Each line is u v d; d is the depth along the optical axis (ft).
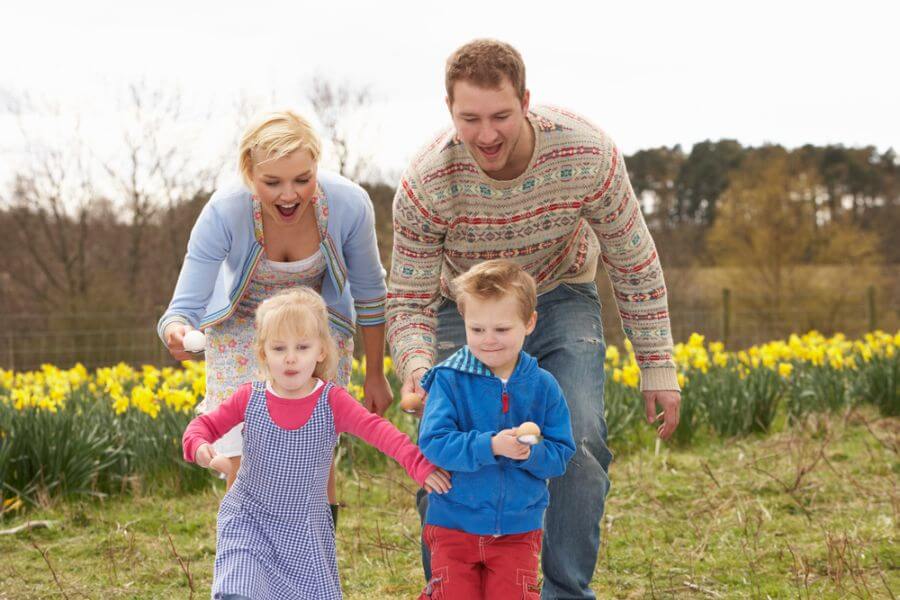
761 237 84.43
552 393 9.66
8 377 30.40
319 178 11.51
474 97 9.30
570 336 11.02
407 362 10.74
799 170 89.35
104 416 21.31
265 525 9.82
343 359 12.37
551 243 10.78
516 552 9.48
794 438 23.26
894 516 16.43
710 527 16.40
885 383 26.53
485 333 9.32
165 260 75.97
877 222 90.22
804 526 16.42
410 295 11.14
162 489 19.69
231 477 11.54
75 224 75.20
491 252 10.80
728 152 93.76
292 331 9.64
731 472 20.80
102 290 65.10
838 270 83.25
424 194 10.51
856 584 12.37
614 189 10.58
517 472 9.37
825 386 27.07
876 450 22.33
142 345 52.06
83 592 13.69
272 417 9.86
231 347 11.96
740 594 13.01
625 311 11.49
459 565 9.54
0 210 74.43
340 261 11.82
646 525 16.88
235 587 9.09
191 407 21.16
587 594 10.49
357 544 15.80
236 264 11.56
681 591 13.25
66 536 16.87
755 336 60.49
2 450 18.19
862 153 91.30
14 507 17.60
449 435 9.20
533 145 10.19
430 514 9.76
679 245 89.71
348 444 21.56
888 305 77.77
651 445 23.93
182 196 75.92
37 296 73.46
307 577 9.73
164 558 15.40
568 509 10.36
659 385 11.42
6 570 14.74
